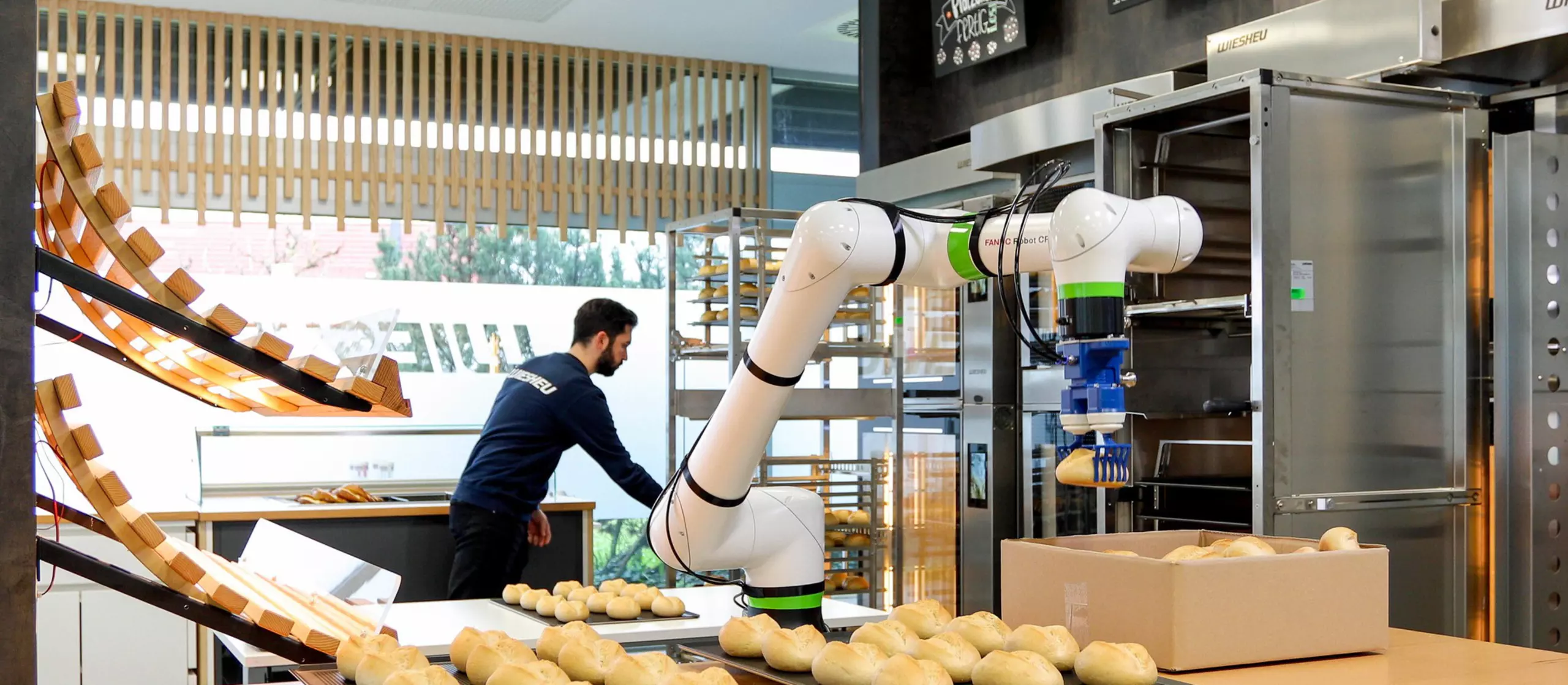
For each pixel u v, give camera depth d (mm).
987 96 4664
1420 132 2574
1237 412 2412
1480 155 2629
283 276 5379
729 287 4266
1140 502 2797
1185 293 2789
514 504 3445
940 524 4305
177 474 4898
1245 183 2875
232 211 5238
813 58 5996
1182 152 2775
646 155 5945
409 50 5477
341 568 1938
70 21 5016
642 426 5957
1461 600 2584
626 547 5953
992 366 4043
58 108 1462
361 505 4180
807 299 1575
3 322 1278
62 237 1583
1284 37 2877
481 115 5684
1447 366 2590
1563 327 2557
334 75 5445
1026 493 3982
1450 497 2570
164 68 5145
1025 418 3990
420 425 5152
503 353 5730
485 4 5137
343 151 5406
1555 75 2711
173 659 3934
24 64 1291
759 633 1457
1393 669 1361
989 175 4004
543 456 3469
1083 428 1522
